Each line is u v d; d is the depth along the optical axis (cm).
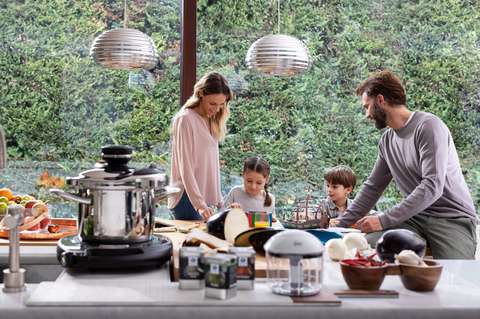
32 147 490
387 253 212
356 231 291
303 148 514
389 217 332
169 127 501
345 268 186
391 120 354
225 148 507
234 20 502
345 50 515
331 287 190
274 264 180
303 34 511
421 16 518
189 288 185
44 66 491
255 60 421
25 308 169
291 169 512
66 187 493
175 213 394
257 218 297
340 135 516
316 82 513
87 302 170
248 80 506
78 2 491
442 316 172
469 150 524
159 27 498
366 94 358
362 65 516
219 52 502
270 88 509
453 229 345
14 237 186
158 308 170
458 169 355
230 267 174
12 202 320
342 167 443
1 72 487
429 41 520
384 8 516
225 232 255
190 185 381
